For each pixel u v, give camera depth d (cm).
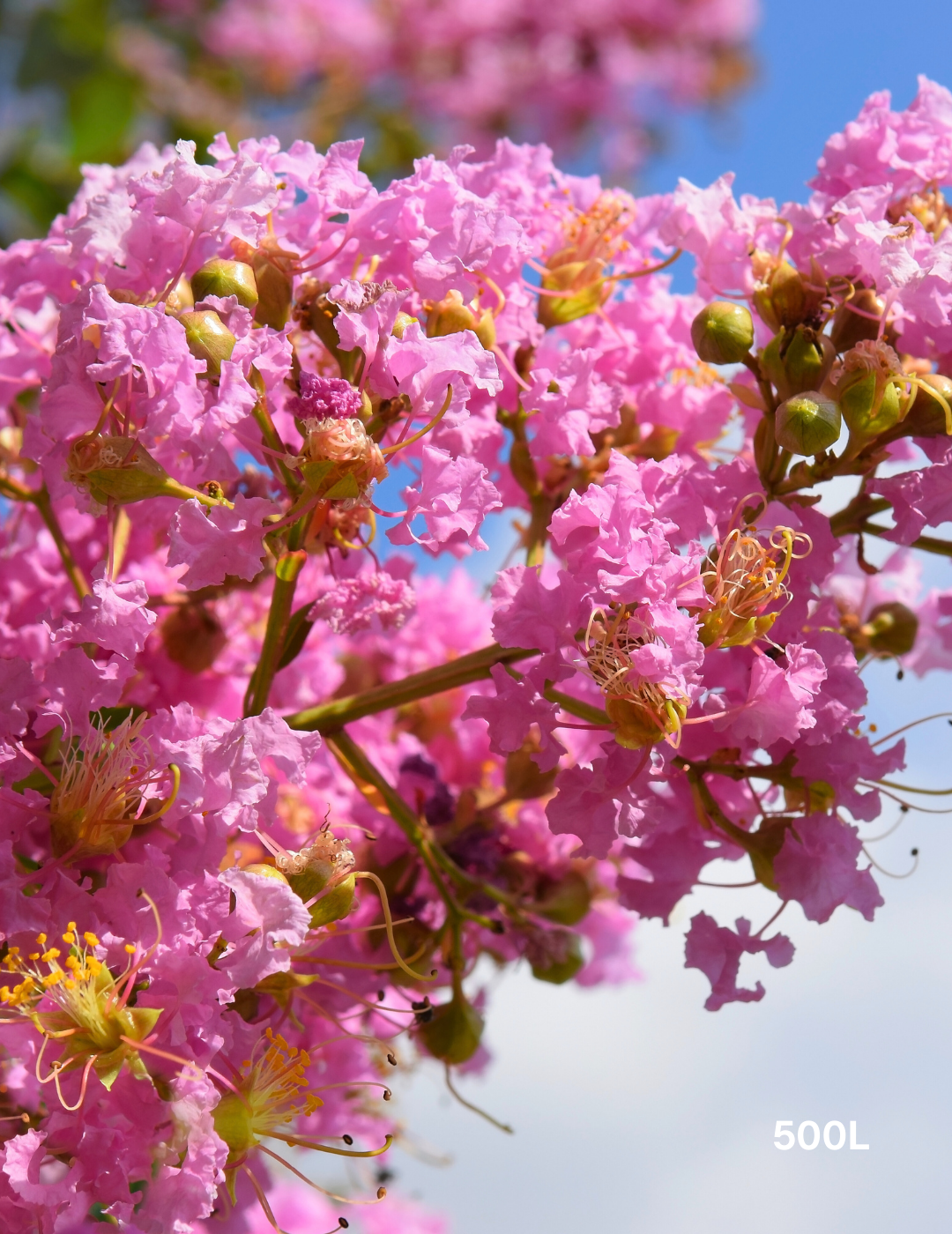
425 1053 37
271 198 34
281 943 31
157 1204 31
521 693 33
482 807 38
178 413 32
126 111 54
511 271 35
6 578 38
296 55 77
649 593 32
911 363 35
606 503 33
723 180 35
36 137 53
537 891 38
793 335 34
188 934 32
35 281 37
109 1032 31
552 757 33
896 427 34
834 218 35
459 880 36
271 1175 35
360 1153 32
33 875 32
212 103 64
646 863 35
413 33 86
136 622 33
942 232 35
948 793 35
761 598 33
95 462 33
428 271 34
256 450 33
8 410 38
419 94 89
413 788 38
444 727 40
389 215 34
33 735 34
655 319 37
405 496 33
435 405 33
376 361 33
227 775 32
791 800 34
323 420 33
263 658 35
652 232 37
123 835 32
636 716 32
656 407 37
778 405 34
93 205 34
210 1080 32
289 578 34
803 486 34
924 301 34
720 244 35
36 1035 32
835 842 34
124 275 34
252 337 33
